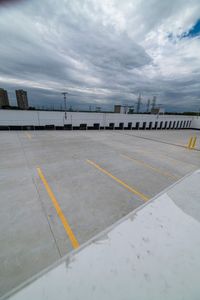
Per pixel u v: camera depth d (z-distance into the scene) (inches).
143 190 156.8
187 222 55.2
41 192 144.9
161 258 39.3
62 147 327.9
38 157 251.4
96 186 160.9
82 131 641.0
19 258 78.6
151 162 253.6
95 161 243.4
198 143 468.1
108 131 695.7
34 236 93.2
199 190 82.1
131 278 33.8
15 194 140.3
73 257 39.6
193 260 38.9
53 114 617.9
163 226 52.4
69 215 113.5
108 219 110.7
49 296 30.1
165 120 976.3
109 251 41.4
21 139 400.5
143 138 521.0
